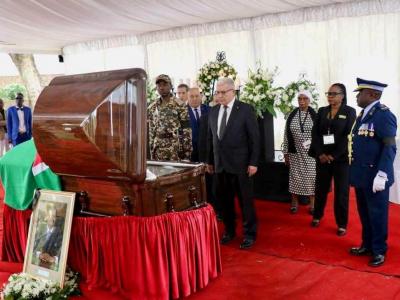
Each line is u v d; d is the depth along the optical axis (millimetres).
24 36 7824
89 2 5520
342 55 6156
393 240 3555
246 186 3504
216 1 5648
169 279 2602
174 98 4109
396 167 4691
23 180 3098
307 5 6148
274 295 2736
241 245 3584
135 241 2537
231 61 7234
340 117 3646
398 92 5789
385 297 2631
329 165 3832
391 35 5742
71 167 2719
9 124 7707
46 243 2818
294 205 4559
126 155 2424
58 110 2668
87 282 2775
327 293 2725
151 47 8281
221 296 2738
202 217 2820
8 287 2664
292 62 6633
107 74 2621
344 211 3740
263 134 4848
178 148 4055
